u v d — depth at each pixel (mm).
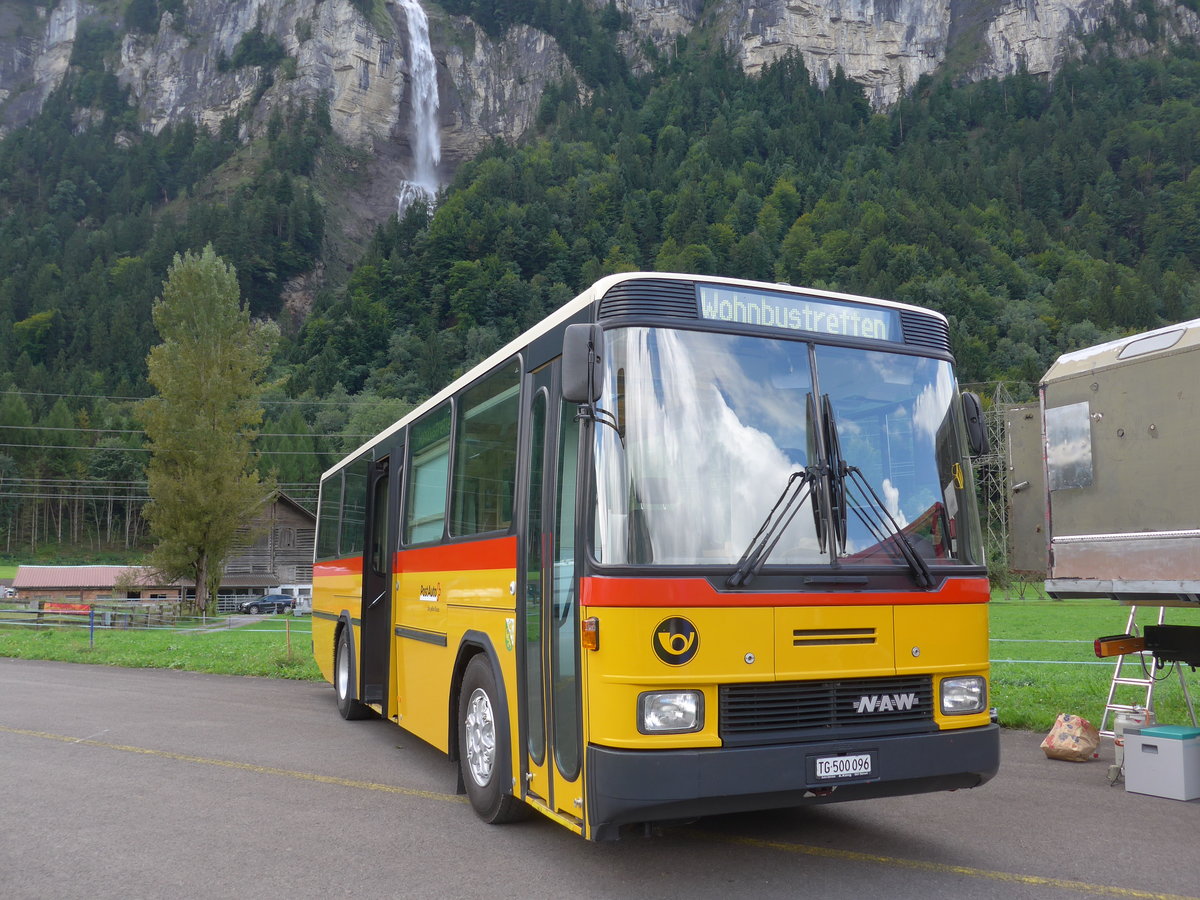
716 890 5105
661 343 5262
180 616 37156
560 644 5414
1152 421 7133
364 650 9844
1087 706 10453
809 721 5051
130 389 147125
